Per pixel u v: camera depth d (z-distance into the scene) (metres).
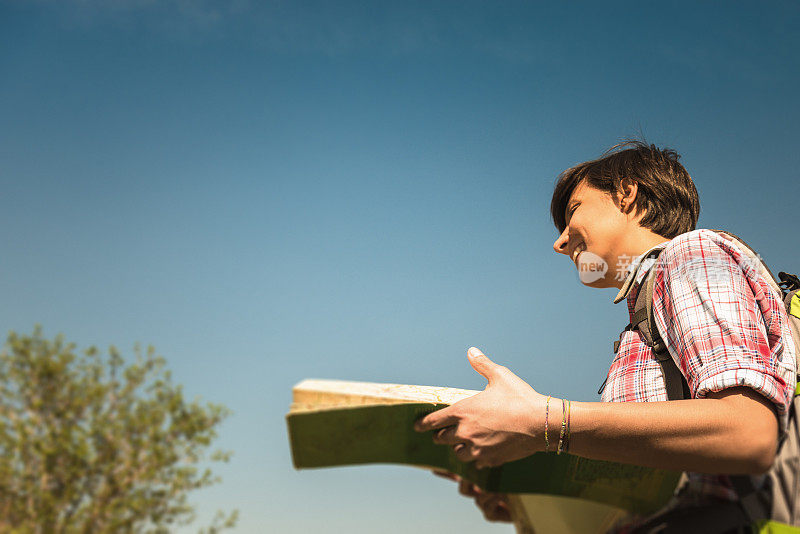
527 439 0.82
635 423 0.80
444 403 0.87
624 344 1.13
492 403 0.82
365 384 0.86
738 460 0.79
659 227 1.33
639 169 1.37
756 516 0.88
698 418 0.80
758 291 0.98
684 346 0.92
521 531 0.96
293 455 0.78
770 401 0.83
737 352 0.86
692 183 1.41
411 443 0.85
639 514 0.92
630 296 1.16
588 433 0.81
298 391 0.80
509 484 0.90
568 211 1.47
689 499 0.91
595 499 0.91
